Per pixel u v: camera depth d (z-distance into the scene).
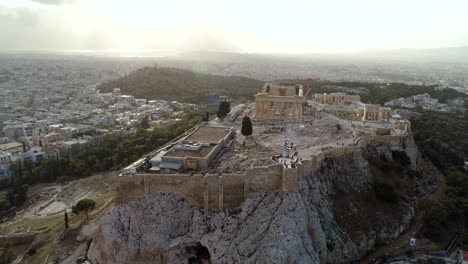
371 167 120.62
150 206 90.56
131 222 90.12
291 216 84.62
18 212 143.75
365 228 99.50
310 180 98.19
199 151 108.88
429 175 145.75
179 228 89.94
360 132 141.50
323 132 143.12
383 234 102.50
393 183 119.38
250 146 122.06
